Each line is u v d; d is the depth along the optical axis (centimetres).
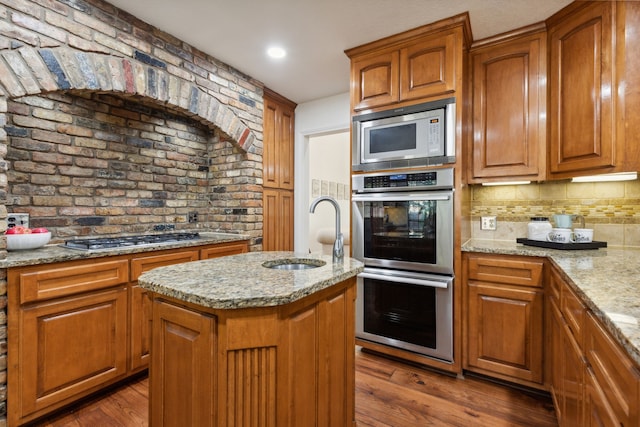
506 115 219
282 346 103
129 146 259
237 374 98
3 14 155
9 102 193
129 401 186
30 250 182
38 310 160
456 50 206
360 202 238
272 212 333
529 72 212
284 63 275
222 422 98
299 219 365
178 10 204
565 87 195
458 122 204
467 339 209
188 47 246
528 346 189
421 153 215
